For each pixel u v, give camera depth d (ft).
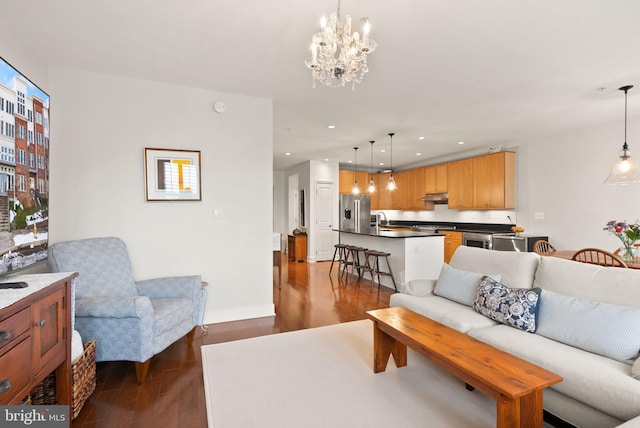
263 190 11.66
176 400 6.63
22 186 7.03
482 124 14.62
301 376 7.52
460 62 8.57
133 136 9.89
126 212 9.84
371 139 17.60
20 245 6.89
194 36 7.38
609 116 13.42
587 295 6.76
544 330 6.70
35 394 5.43
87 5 6.20
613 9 6.26
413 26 6.88
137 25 6.92
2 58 6.28
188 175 10.52
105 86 9.55
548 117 13.53
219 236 11.07
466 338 6.41
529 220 17.85
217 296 11.09
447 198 22.33
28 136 7.41
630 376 4.96
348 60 5.80
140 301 7.14
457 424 5.86
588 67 8.86
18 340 4.30
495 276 8.60
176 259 10.50
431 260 16.31
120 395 6.80
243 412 6.16
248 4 6.18
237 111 11.19
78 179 9.26
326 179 25.20
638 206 13.43
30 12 6.40
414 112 12.84
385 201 27.89
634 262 10.09
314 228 24.82
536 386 4.66
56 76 8.98
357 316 11.82
